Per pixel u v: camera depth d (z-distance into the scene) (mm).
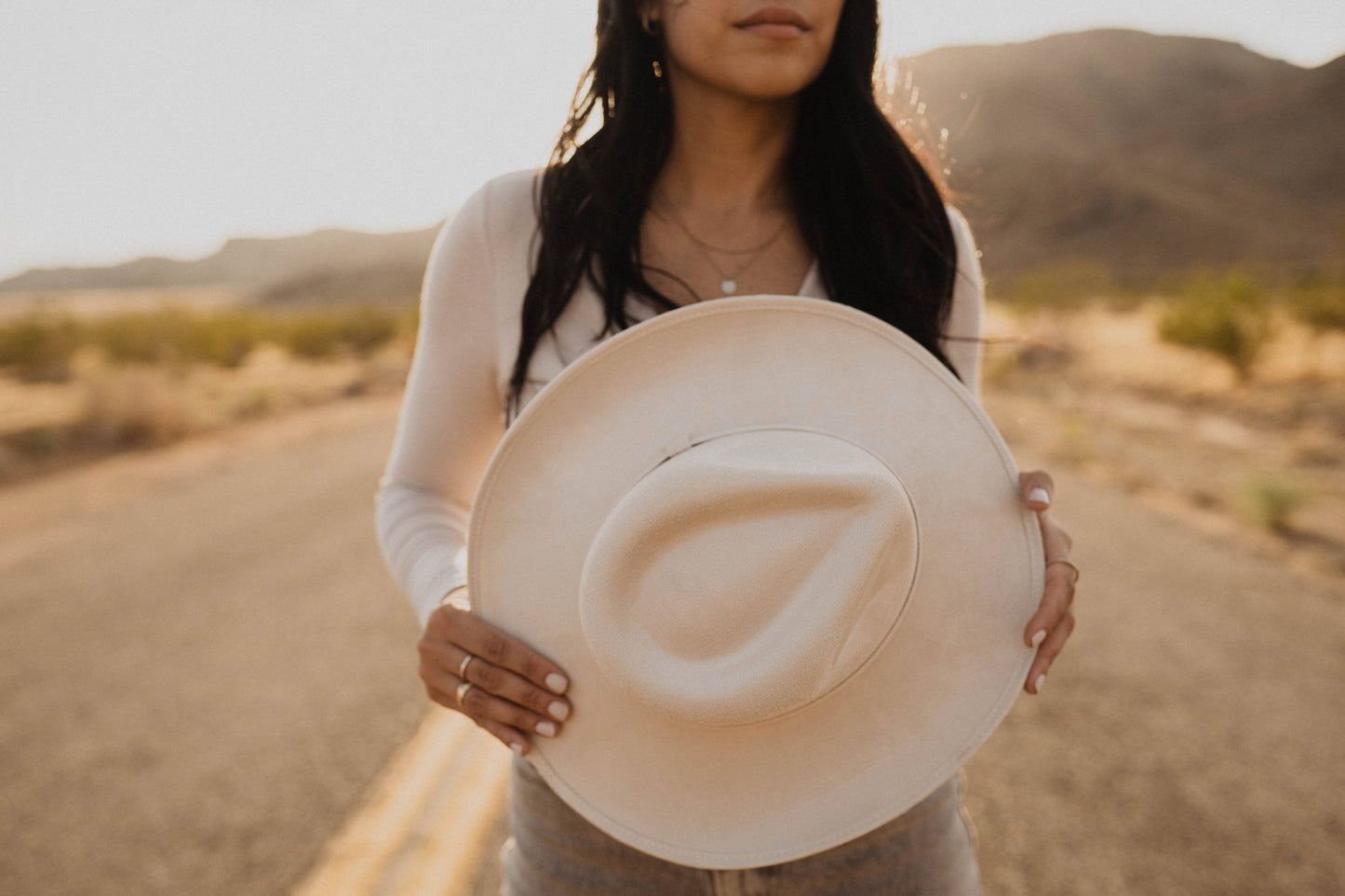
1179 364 22375
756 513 984
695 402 1098
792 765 1112
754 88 1168
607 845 1196
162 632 5695
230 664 5059
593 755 1109
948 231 1370
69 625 5926
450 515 1336
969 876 1300
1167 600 5848
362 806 3445
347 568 7027
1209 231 97625
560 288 1192
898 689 1129
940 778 1124
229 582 6805
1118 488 10055
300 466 13094
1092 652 4934
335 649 5215
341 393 25484
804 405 1105
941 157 1621
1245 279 24891
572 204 1213
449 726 4129
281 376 30484
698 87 1258
